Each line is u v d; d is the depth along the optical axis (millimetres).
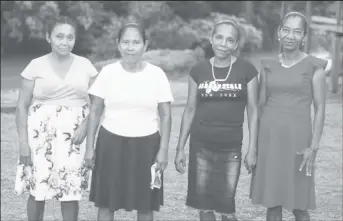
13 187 7574
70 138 4488
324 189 7293
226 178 4469
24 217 6391
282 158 4414
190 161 4543
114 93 4227
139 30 4215
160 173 4305
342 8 14789
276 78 4402
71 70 4488
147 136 4273
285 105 4398
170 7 27359
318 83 4383
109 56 23234
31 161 4508
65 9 24984
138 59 4238
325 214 6281
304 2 21000
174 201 6770
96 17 25047
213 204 4512
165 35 23109
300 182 4434
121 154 4281
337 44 14680
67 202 4582
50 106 4484
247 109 4477
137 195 4293
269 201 4418
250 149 4449
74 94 4508
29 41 28984
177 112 12773
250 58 22656
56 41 4383
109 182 4293
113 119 4266
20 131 4484
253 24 29438
